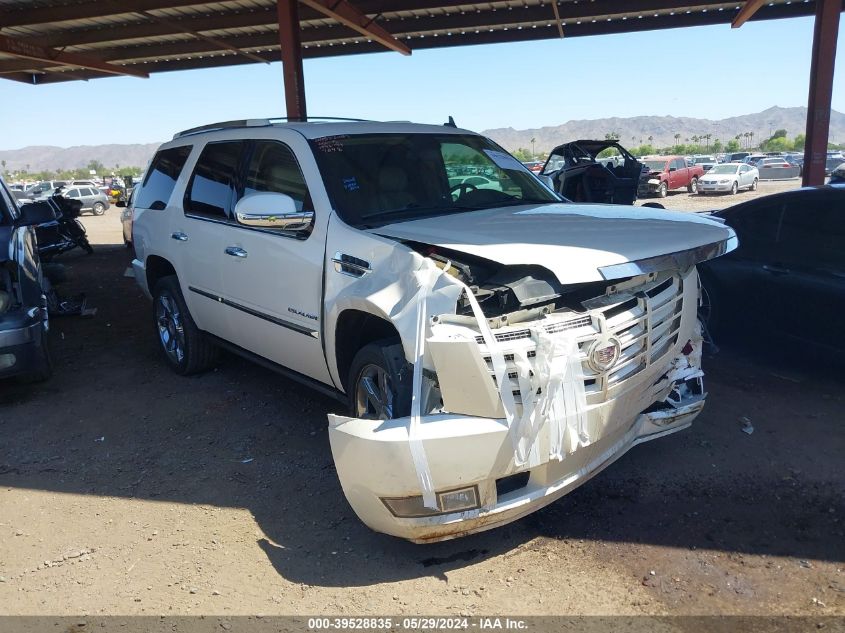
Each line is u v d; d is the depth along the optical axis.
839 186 5.42
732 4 14.28
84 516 3.85
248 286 4.67
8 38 15.79
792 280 5.42
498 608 2.94
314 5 12.26
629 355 3.31
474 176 4.84
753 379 5.46
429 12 15.23
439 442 2.87
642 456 4.24
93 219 31.48
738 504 3.68
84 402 5.60
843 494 3.73
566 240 3.33
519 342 2.92
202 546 3.50
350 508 3.81
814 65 11.84
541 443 2.98
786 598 2.93
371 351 3.55
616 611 2.89
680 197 31.30
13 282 5.47
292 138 4.49
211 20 15.38
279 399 5.45
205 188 5.31
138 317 8.63
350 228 3.85
